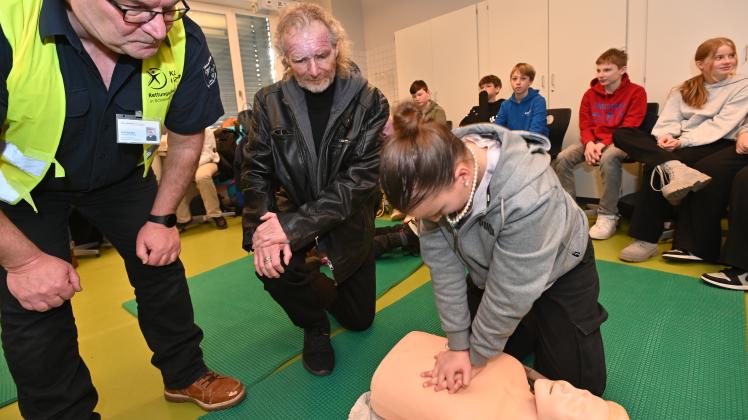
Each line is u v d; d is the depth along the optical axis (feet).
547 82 12.21
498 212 2.66
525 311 2.85
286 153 4.28
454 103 14.92
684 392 3.97
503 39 13.00
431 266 3.32
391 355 3.72
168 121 3.47
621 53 9.23
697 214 6.86
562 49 11.73
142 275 3.89
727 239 6.21
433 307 6.10
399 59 16.21
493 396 3.11
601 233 8.84
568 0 11.37
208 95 3.49
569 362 3.47
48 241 3.27
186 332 4.21
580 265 3.46
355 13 19.49
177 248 3.77
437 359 3.45
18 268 2.78
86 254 10.73
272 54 18.62
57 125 2.74
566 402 2.77
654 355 4.58
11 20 2.36
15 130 2.61
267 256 3.85
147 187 3.87
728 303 5.56
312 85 4.15
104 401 4.57
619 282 6.52
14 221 3.10
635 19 10.32
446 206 2.52
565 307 3.43
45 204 3.24
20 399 3.22
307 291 4.26
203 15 16.43
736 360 4.38
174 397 4.40
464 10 13.79
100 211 3.66
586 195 12.05
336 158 4.31
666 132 8.20
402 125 2.36
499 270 2.81
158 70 3.06
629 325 5.23
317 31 3.86
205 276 8.39
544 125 10.94
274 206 4.57
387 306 6.29
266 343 5.52
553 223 2.70
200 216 13.55
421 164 2.27
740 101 7.36
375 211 5.00
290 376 4.71
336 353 5.09
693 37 9.55
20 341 3.07
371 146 4.27
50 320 3.18
